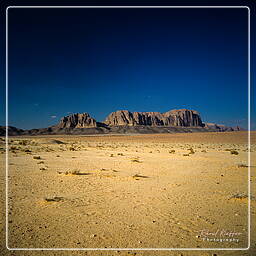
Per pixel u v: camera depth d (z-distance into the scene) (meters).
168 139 89.81
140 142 80.31
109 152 33.50
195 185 11.02
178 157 25.09
